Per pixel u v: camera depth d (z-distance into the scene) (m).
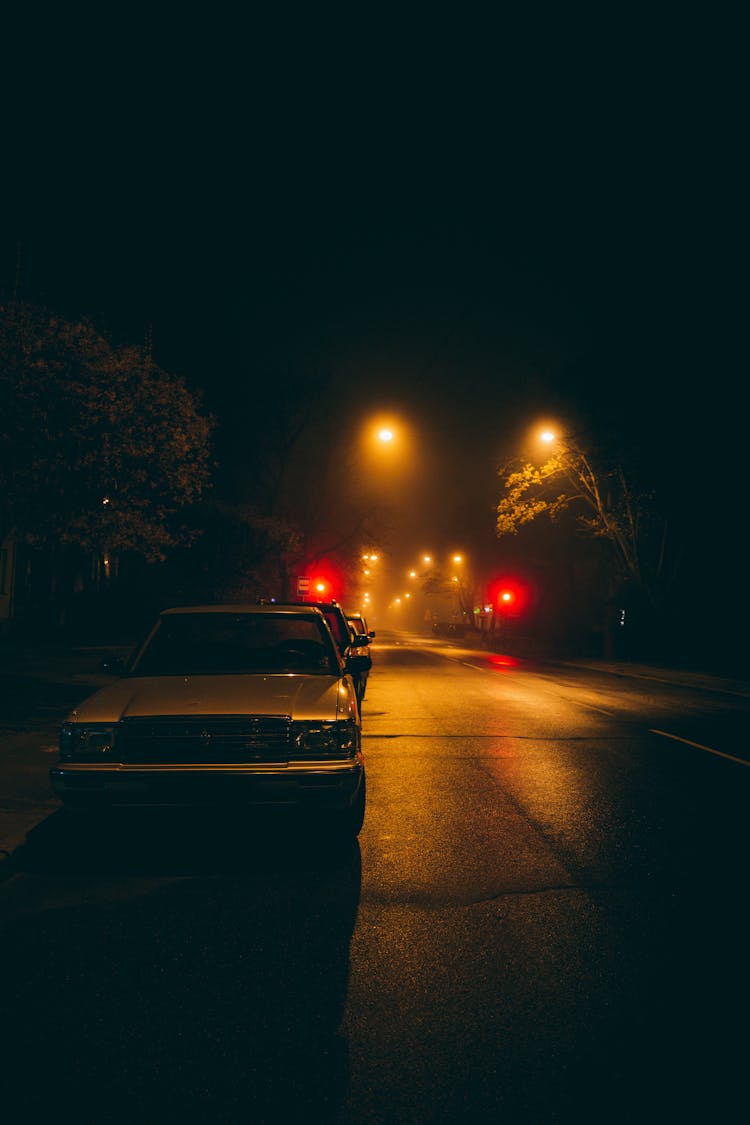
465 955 4.66
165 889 5.79
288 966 4.50
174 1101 3.22
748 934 4.98
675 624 34.41
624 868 6.30
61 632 32.03
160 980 4.31
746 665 31.98
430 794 8.91
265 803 6.10
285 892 5.73
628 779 9.74
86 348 13.31
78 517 14.13
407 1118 3.12
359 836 7.20
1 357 12.62
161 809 6.09
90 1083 3.35
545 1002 4.08
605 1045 3.66
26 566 32.34
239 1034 3.75
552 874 6.15
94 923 5.15
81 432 13.05
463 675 27.17
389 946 4.78
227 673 7.33
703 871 6.23
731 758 11.18
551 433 29.89
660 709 17.38
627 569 33.16
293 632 8.47
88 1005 4.03
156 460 14.71
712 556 33.00
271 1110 3.17
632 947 4.78
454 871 6.21
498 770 10.29
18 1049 3.61
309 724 6.26
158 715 6.21
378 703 18.16
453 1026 3.83
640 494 30.11
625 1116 3.14
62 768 6.11
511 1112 3.16
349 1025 3.84
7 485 13.20
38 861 6.43
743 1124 3.09
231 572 36.50
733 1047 3.65
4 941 4.86
